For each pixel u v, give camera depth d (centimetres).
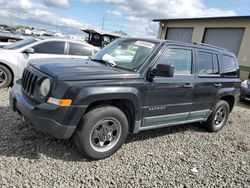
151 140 443
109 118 342
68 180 292
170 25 1881
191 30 1727
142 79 364
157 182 314
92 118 324
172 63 409
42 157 331
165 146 425
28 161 318
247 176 359
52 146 363
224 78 517
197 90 447
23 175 288
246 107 859
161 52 392
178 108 427
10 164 305
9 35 1201
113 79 338
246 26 1345
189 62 439
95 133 337
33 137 380
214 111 512
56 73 316
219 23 1503
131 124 379
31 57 682
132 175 322
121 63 395
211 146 455
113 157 361
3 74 656
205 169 364
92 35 2191
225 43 1485
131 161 357
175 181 322
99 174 314
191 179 332
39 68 347
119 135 359
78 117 312
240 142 496
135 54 400
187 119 460
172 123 434
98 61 421
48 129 308
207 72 477
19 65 666
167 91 395
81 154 354
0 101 539
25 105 324
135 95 353
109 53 435
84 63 385
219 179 342
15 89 379
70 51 742
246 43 1341
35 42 707
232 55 556
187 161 381
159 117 404
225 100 557
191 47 443
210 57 485
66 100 302
